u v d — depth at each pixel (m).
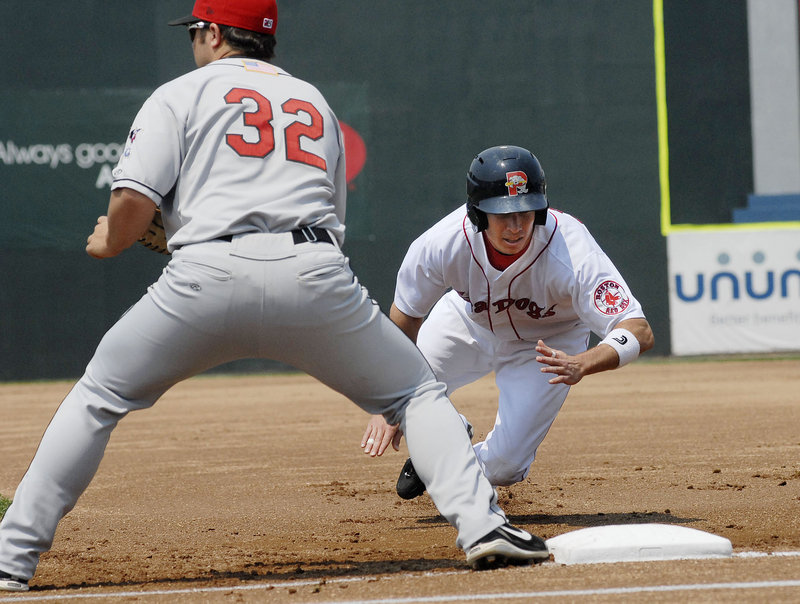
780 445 28.06
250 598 11.93
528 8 68.50
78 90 65.88
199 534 17.81
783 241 66.88
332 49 67.88
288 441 32.88
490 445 17.88
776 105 68.75
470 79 68.50
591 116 68.56
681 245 67.81
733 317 67.25
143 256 66.25
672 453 27.14
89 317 65.94
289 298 11.84
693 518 17.53
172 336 12.02
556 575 12.20
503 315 17.58
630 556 13.13
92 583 13.54
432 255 16.92
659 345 67.56
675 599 10.97
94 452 12.49
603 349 14.27
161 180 12.00
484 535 12.42
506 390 18.14
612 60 68.56
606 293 15.91
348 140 68.00
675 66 68.88
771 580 11.79
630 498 20.12
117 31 66.31
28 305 65.56
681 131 68.94
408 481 18.52
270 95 12.65
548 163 68.69
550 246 16.25
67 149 65.81
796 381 50.09
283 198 12.11
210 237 11.88
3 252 65.31
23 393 57.12
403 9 68.12
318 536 17.23
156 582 13.48
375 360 12.45
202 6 13.20
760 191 69.00
